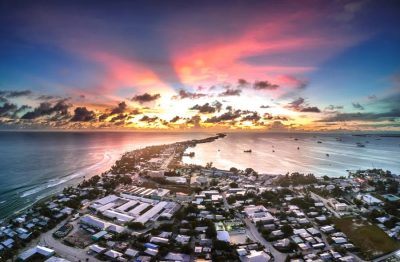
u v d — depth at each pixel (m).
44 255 99.94
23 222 129.38
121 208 148.75
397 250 105.94
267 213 139.62
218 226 126.44
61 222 132.62
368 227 125.94
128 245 109.00
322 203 158.75
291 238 115.00
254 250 105.31
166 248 104.19
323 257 99.88
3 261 97.50
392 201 163.38
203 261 96.31
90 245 109.44
